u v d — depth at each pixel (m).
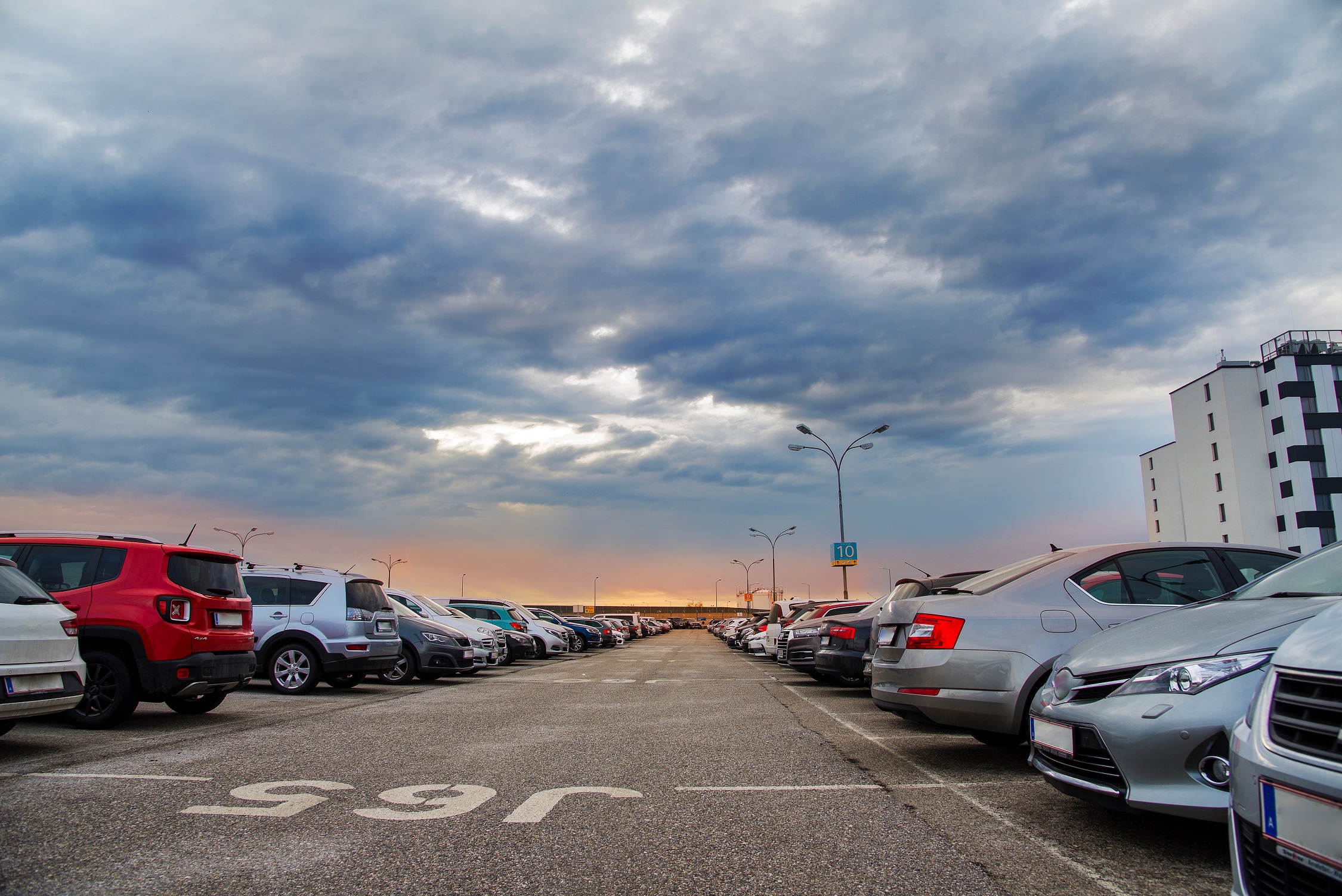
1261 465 60.62
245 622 8.84
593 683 14.54
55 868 3.60
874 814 4.70
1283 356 59.44
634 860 3.80
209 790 5.14
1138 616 5.90
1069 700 4.28
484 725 8.38
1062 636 5.80
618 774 5.79
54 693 6.23
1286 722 2.59
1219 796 3.60
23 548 8.00
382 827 4.31
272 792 5.09
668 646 42.78
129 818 4.45
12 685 5.92
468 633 16.89
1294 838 2.40
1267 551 6.40
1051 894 3.37
